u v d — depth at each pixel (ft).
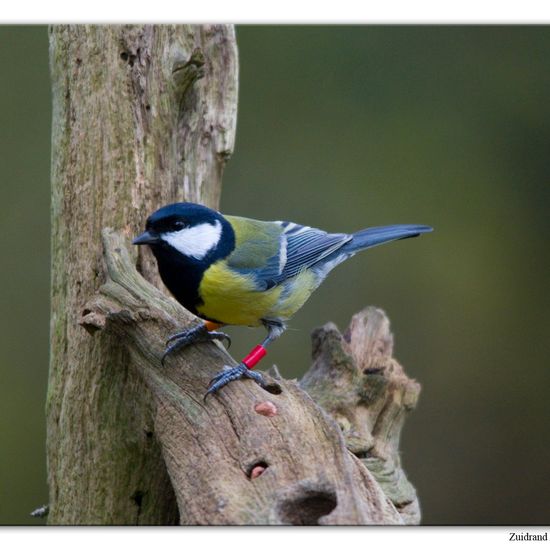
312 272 26.05
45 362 40.98
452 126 47.52
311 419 18.20
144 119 24.21
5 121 43.62
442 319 44.78
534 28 47.85
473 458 43.70
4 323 41.19
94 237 23.67
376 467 23.56
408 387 25.41
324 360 25.39
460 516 43.11
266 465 17.01
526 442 43.78
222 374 19.69
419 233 28.43
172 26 24.48
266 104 46.73
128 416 22.11
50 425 23.58
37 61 44.21
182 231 21.63
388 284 45.03
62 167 24.08
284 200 45.91
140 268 23.95
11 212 42.57
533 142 47.21
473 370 44.52
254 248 22.90
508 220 46.34
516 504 43.14
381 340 26.25
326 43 47.73
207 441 18.28
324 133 47.11
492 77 47.91
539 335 44.91
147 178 24.18
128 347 21.12
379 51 47.67
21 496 38.75
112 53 23.90
